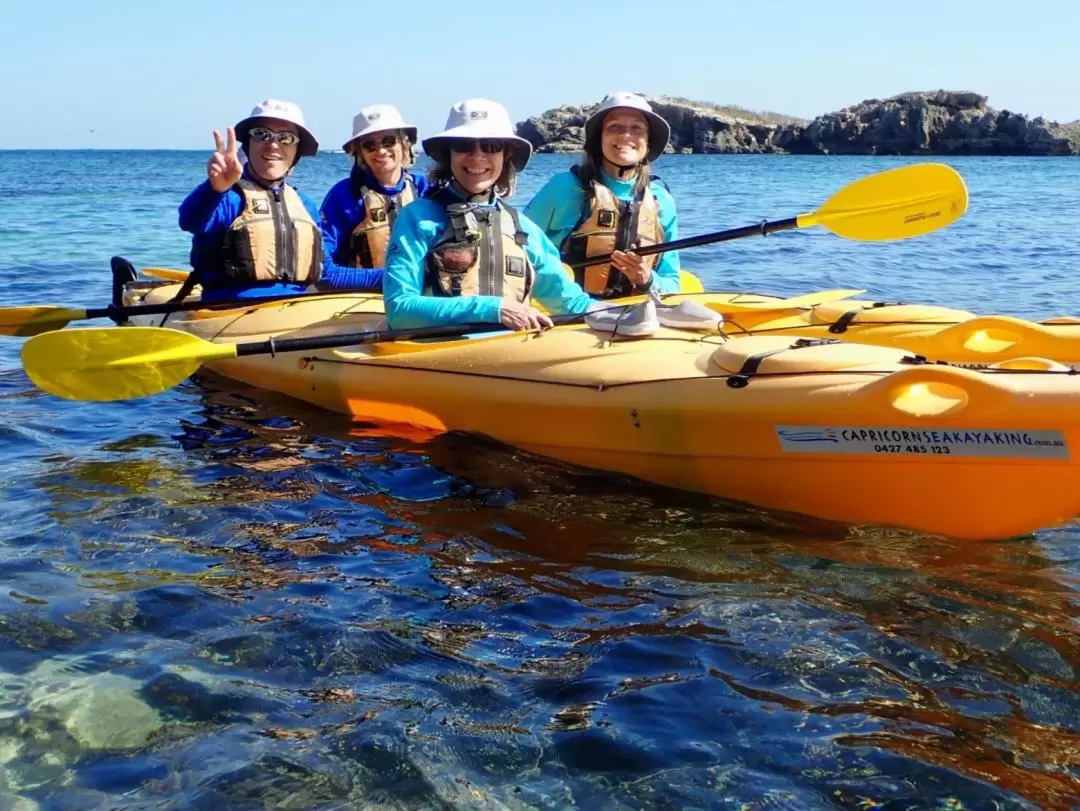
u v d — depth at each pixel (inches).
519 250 186.4
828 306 208.1
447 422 181.0
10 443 179.0
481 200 185.2
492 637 111.4
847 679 102.3
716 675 103.0
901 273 428.5
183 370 184.4
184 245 554.9
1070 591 121.7
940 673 103.6
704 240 223.9
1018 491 129.7
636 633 111.6
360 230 252.4
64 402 207.9
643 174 229.8
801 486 143.6
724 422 146.4
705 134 3939.5
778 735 93.4
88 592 120.7
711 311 175.9
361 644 109.8
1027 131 3435.0
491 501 151.3
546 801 85.7
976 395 127.2
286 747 92.6
